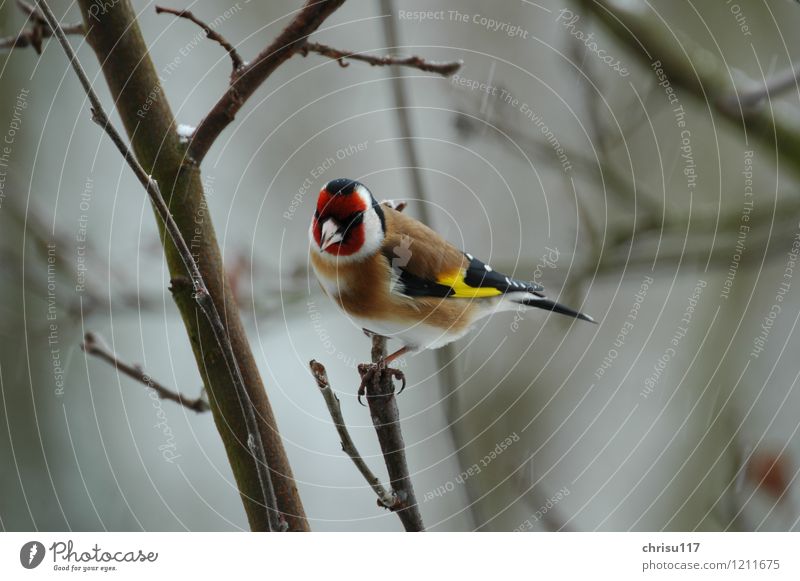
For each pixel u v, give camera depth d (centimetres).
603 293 1343
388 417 551
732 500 896
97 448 1072
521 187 1247
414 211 1033
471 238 1225
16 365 1035
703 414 1242
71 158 1159
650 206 1074
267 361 1171
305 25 546
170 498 1085
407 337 866
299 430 1170
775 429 1161
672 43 1064
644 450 1241
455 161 1235
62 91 1158
